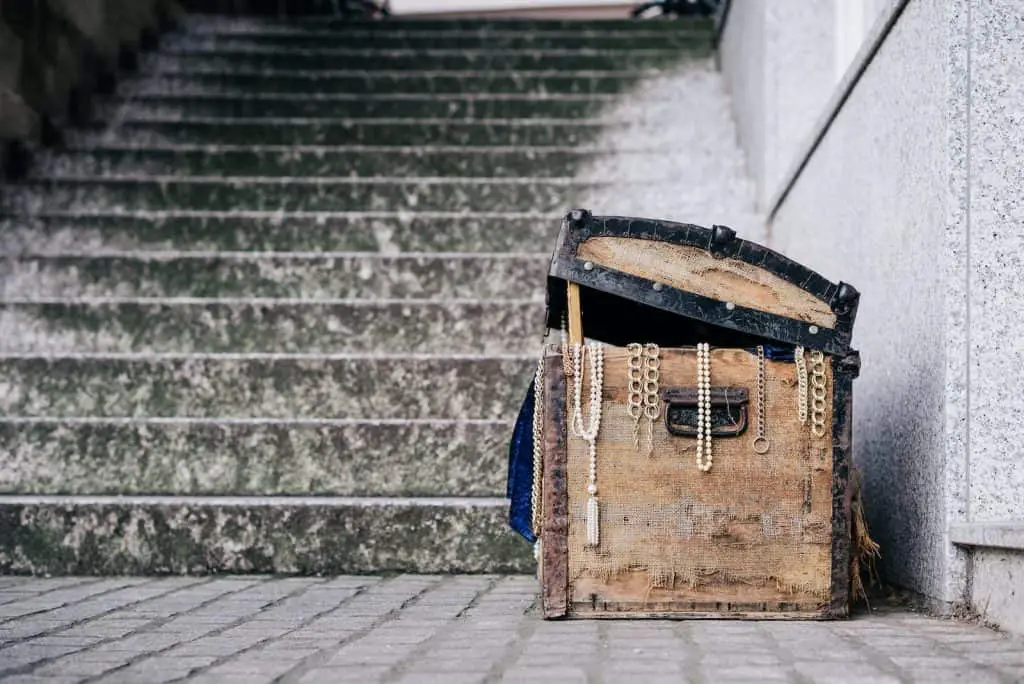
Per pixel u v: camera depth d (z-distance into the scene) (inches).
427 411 177.5
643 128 269.3
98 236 224.1
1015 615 104.0
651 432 114.7
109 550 147.4
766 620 113.2
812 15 214.1
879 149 141.9
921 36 125.9
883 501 136.5
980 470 114.0
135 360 177.9
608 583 114.1
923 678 84.9
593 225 116.2
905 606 123.4
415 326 195.2
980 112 115.6
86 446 162.7
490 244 226.1
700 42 320.8
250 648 99.3
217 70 306.3
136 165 251.3
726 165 249.1
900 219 132.5
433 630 108.0
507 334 195.0
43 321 194.5
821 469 114.7
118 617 116.3
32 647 100.1
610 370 115.3
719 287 115.6
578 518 114.3
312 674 88.0
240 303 195.0
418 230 226.4
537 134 270.1
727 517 114.2
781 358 115.5
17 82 244.4
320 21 336.8
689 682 84.0
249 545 147.8
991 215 115.0
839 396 115.0
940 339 117.3
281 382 177.9
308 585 139.3
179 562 147.6
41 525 147.6
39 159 249.3
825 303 115.7
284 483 162.4
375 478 162.2
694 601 113.8
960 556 114.2
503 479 161.8
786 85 215.0
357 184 240.4
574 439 114.7
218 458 162.6
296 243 226.1
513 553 148.3
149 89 292.2
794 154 214.2
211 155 252.5
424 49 323.9
